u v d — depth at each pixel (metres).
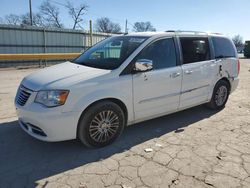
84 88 3.63
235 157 3.72
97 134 3.91
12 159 3.62
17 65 17.58
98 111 3.82
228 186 3.04
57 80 3.67
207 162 3.57
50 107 3.48
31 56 14.66
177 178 3.18
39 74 4.11
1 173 3.27
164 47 4.62
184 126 4.96
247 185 3.06
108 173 3.29
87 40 22.45
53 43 20.31
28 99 3.66
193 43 5.13
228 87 6.10
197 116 5.54
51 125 3.49
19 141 4.18
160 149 3.96
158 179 3.16
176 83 4.71
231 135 4.54
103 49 4.80
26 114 3.64
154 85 4.36
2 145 4.03
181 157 3.71
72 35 21.31
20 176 3.21
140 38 4.57
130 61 4.09
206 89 5.45
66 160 3.61
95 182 3.09
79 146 4.02
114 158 3.68
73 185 3.03
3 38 17.80
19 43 18.55
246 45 35.34
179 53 4.82
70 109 3.55
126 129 4.77
